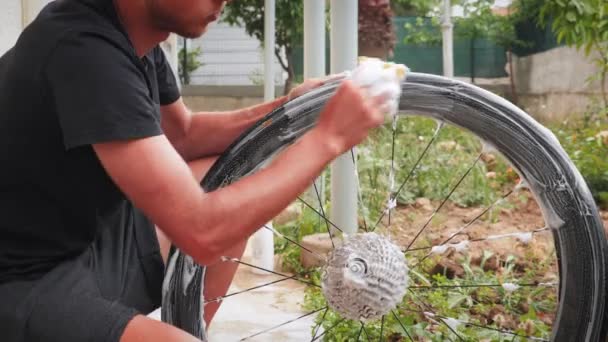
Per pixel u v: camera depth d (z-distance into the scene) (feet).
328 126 4.42
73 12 4.34
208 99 28.30
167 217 4.22
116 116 4.09
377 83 4.45
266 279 9.61
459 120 5.22
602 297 5.09
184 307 5.30
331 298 5.04
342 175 8.88
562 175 5.09
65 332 4.31
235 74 34.27
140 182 4.15
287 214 12.00
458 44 28.19
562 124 20.66
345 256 4.97
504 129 5.15
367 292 4.90
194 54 33.99
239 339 7.41
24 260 4.57
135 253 5.41
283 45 27.55
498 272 9.35
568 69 22.99
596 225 5.08
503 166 15.71
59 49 4.19
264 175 4.33
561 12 16.46
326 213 11.39
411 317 7.16
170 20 4.50
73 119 4.08
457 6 31.94
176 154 4.28
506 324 7.48
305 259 9.82
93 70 4.13
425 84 5.17
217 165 5.20
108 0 4.43
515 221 12.73
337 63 8.80
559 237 5.16
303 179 4.35
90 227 4.69
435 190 14.25
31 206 4.52
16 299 4.41
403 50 27.99
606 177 13.05
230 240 4.28
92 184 4.50
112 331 4.32
